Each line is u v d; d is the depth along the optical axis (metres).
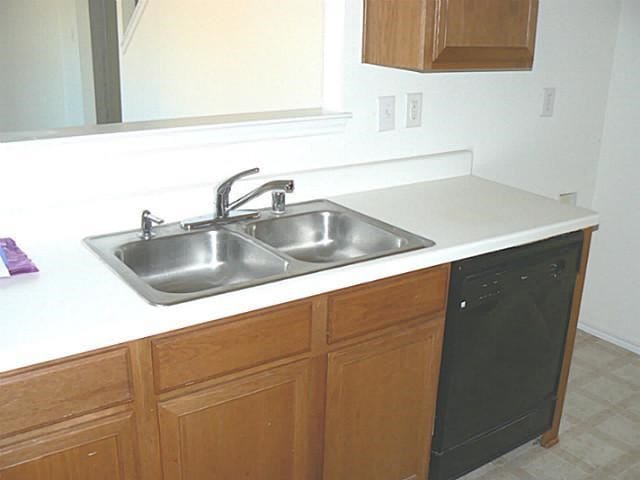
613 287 3.12
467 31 2.01
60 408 1.33
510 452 2.41
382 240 1.96
